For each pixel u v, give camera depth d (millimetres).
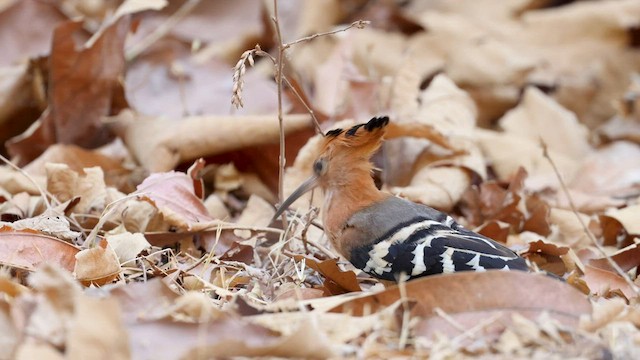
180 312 6809
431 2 18391
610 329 7008
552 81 16203
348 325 6848
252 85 13383
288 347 6254
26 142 12250
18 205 10242
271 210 10906
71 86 12234
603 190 12562
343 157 8961
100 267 8156
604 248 10430
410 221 8516
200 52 15383
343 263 9477
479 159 12086
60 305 6215
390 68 15523
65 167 10281
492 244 8211
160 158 11531
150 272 8555
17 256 8344
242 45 15828
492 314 7102
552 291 7160
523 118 14609
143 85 13820
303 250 9594
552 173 12781
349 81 12703
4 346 6199
